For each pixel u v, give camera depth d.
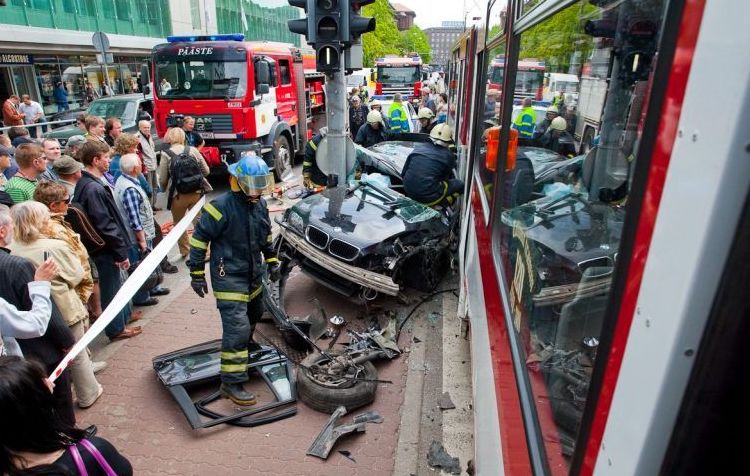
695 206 0.66
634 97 1.07
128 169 5.30
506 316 2.08
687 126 0.69
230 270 3.76
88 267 3.90
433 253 5.65
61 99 19.69
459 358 4.68
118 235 4.67
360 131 9.84
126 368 4.46
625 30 1.16
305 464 3.45
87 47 20.34
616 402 0.85
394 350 4.72
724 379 0.68
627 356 0.82
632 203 0.87
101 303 4.79
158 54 10.34
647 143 0.83
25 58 18.14
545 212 1.81
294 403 4.00
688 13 0.72
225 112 10.31
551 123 1.88
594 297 1.21
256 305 4.12
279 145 11.79
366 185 6.18
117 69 23.59
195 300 5.81
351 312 5.51
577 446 1.06
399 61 26.62
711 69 0.65
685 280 0.66
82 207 4.50
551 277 1.62
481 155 4.08
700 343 0.67
